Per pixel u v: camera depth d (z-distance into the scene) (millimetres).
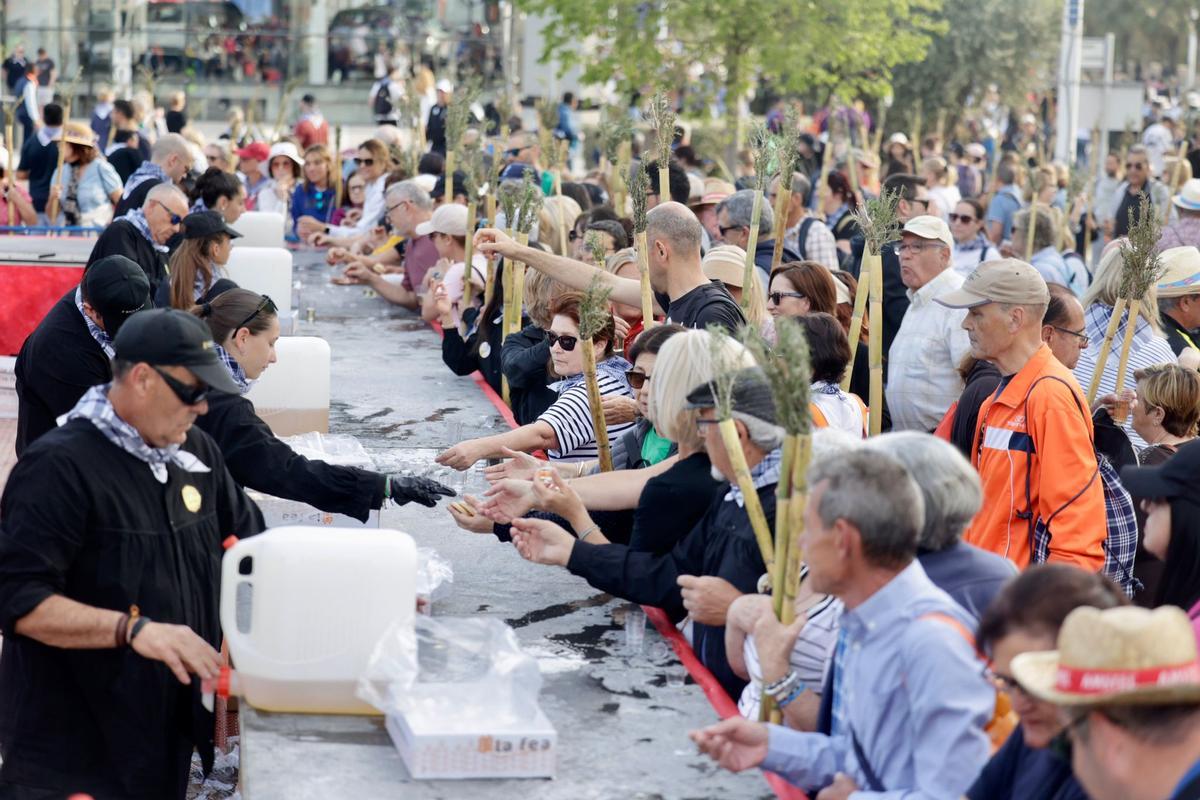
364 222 12430
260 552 3328
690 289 5719
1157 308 6469
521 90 25156
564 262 5762
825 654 3287
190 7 24234
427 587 4078
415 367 7992
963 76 27266
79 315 6027
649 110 6371
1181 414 5305
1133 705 2150
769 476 3594
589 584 4078
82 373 5996
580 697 3586
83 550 3596
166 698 3713
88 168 13797
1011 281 4801
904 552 2768
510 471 4758
